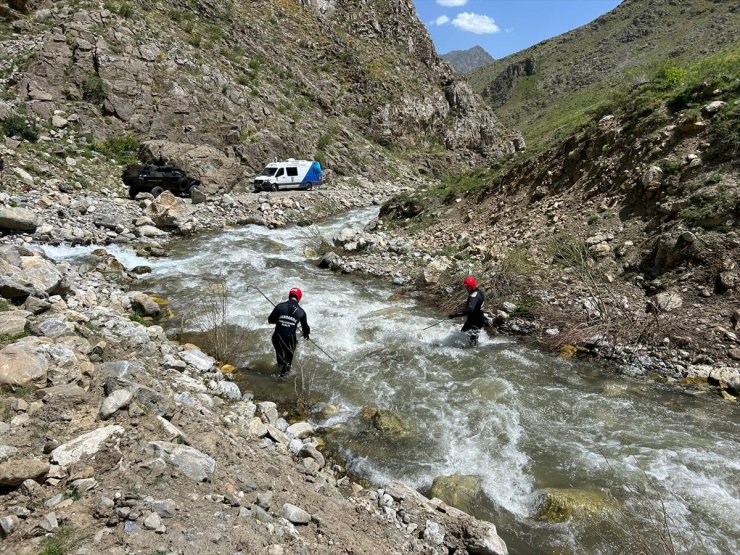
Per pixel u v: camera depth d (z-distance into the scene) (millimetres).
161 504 3051
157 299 9977
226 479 3652
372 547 3584
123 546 2689
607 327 8242
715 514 4465
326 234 18344
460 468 5207
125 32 26797
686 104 11750
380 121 44781
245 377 7070
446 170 45969
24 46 23797
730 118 10195
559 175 14344
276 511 3527
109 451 3436
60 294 7637
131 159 22484
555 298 9477
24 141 19047
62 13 26312
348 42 51219
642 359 7430
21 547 2584
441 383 7074
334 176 33125
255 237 16750
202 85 28312
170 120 25734
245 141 28047
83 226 14391
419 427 5961
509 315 9297
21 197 14750
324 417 6180
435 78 55906
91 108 23438
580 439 5695
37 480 3068
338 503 4152
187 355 6633
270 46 41688
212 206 20203
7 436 3475
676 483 4871
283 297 10586
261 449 4688
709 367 6969
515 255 11016
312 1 53219
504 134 59844
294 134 31938
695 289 8320
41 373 4199
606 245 10375
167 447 3645
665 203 9992
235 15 41344
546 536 4273
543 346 8281
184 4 37031
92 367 4762
